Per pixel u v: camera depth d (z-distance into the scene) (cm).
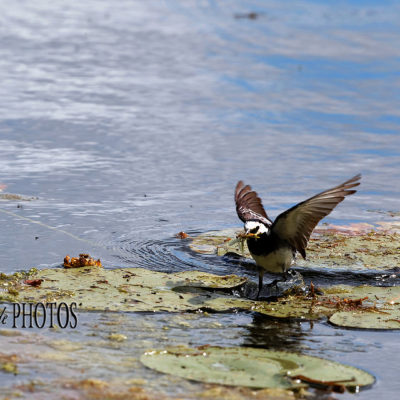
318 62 2873
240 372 797
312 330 964
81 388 742
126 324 941
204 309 1023
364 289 1127
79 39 3200
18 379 760
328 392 764
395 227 1420
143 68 2766
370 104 2347
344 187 1012
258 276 1203
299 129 2098
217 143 1956
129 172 1706
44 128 2005
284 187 1638
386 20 3684
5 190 1543
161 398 727
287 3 4119
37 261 1188
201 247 1305
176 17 3744
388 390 782
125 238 1329
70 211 1447
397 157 1872
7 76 2553
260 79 2636
